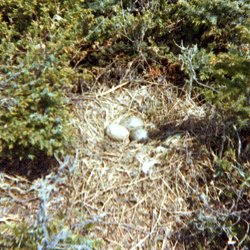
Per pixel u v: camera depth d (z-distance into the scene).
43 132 1.46
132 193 1.52
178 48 1.81
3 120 1.48
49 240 1.33
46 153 1.52
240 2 1.76
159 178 1.54
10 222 1.44
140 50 1.76
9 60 1.57
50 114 1.48
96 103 1.72
